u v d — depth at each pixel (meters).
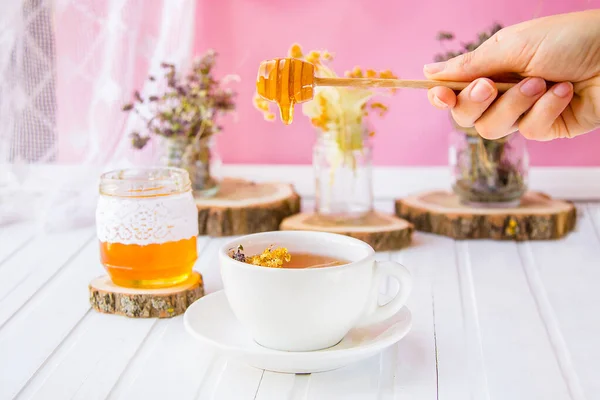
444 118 1.19
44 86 1.04
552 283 0.82
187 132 1.00
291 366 0.58
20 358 0.64
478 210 0.99
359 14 1.18
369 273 0.60
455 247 0.94
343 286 0.58
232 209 0.97
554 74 0.60
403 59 1.19
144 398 0.58
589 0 1.14
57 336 0.68
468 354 0.65
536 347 0.67
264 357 0.57
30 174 1.05
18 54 1.01
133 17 1.06
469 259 0.90
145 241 0.71
